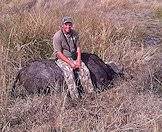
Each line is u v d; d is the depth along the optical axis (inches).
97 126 212.2
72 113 231.5
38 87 254.1
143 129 215.2
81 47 316.2
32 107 237.3
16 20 343.6
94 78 264.2
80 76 257.0
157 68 300.7
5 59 279.3
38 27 324.5
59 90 252.7
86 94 254.8
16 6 484.4
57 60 263.0
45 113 232.1
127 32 374.3
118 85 272.8
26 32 317.4
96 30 350.3
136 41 370.6
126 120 225.3
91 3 506.0
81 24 358.0
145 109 239.3
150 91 263.9
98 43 328.2
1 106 231.5
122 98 252.5
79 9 442.6
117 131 211.8
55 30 327.0
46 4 471.2
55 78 254.2
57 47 258.1
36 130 210.8
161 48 356.8
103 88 265.4
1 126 218.2
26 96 252.7
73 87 250.7
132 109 238.1
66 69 253.9
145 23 445.4
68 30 255.3
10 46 305.1
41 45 311.4
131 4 537.0
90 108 239.5
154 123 217.5
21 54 295.9
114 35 354.3
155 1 589.3
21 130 215.3
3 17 360.8
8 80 262.5
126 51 326.6
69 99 247.4
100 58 303.6
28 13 368.5
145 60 312.5
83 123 217.9
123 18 461.7
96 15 400.2
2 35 317.1
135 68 302.0
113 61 308.0
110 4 519.2
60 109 232.5
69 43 260.4
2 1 517.7
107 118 223.3
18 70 280.1
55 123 219.8
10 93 250.5
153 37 396.2
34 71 258.2
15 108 235.3
